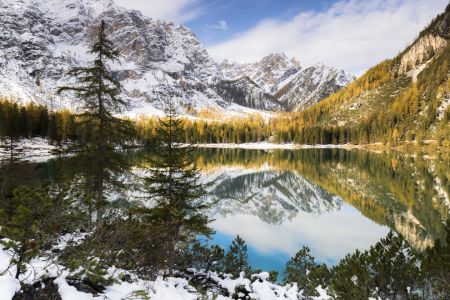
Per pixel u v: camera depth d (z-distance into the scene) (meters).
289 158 84.38
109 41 14.22
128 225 8.31
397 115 124.81
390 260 7.92
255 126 162.12
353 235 21.88
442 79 133.62
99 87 14.15
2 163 19.58
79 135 14.11
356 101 181.00
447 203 29.69
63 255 4.91
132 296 4.55
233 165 69.75
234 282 8.20
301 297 8.06
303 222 25.84
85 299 3.78
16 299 3.37
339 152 101.56
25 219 3.68
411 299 7.16
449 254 6.49
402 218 25.70
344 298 7.16
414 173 48.09
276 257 17.27
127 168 14.88
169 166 10.41
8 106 74.50
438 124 106.12
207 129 159.75
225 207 32.53
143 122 146.50
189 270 9.70
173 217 9.77
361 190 38.72
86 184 13.38
